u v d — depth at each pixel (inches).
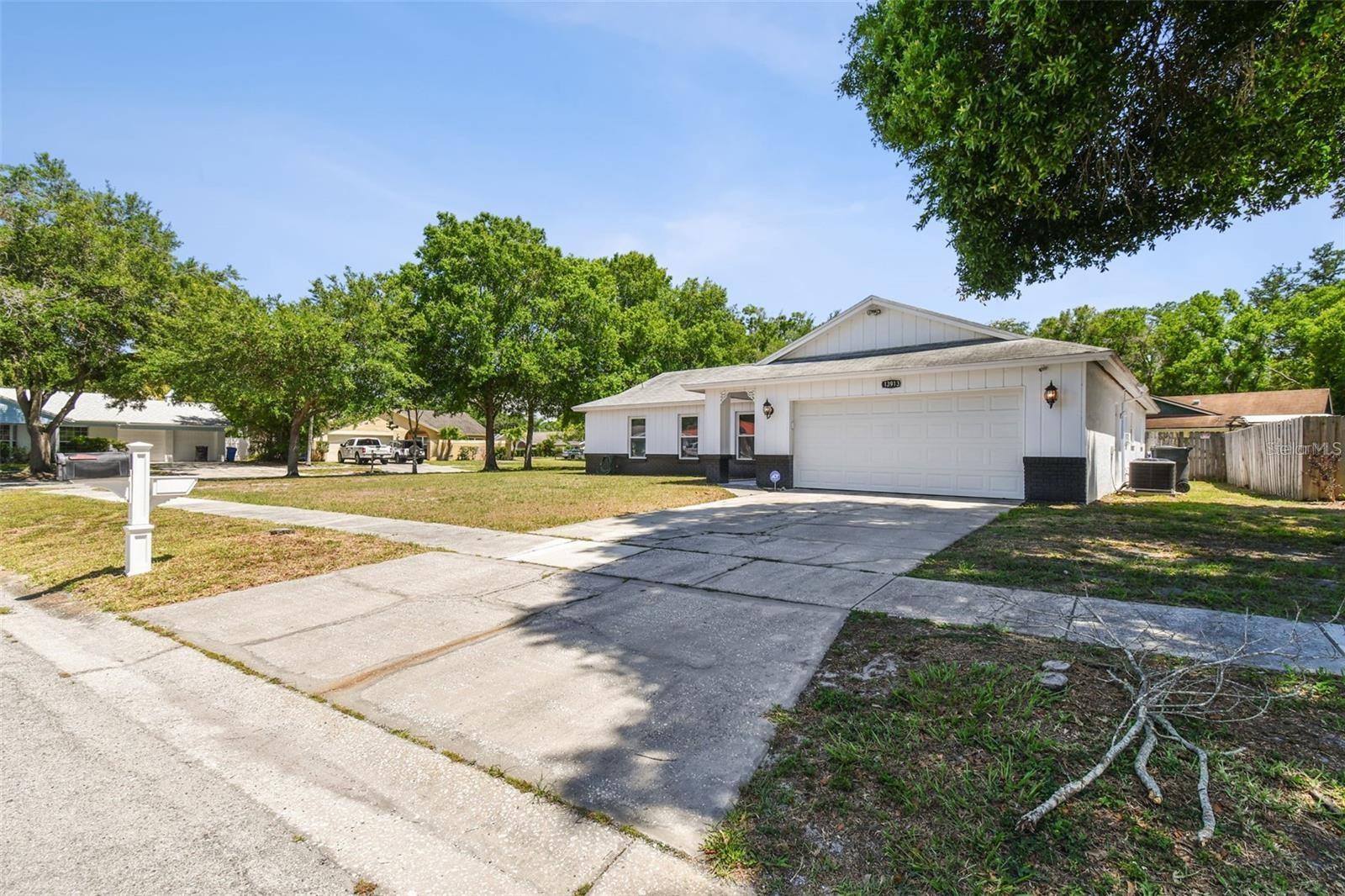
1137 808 80.2
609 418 852.6
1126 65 195.2
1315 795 81.2
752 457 666.2
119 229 852.6
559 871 77.2
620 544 279.1
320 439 1557.6
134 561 244.7
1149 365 1320.1
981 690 114.7
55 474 821.9
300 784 100.4
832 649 142.7
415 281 948.0
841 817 83.3
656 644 155.0
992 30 189.9
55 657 163.5
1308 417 412.8
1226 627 145.8
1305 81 197.5
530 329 986.1
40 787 99.6
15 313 659.4
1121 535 274.4
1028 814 79.2
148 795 97.2
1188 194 248.8
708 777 95.5
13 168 763.4
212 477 853.8
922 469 465.1
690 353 1392.7
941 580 197.5
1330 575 194.7
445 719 121.8
